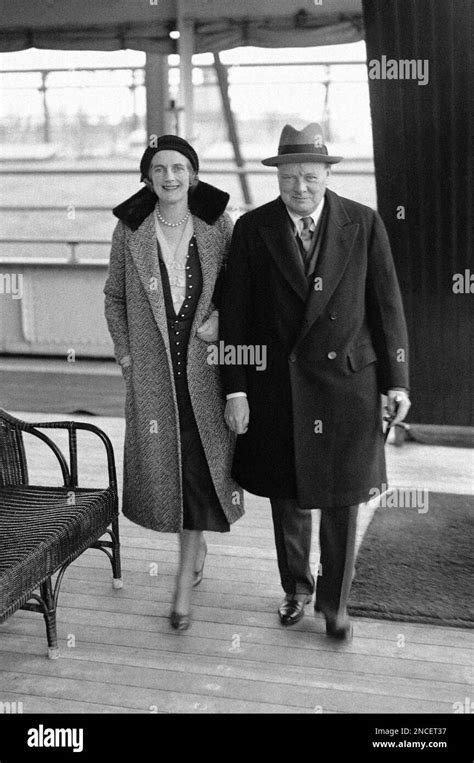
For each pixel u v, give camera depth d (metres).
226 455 3.01
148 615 3.14
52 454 5.12
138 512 3.10
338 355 2.75
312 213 2.75
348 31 5.83
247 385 2.89
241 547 3.77
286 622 3.04
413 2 3.75
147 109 6.75
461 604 3.17
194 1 5.81
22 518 2.92
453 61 3.86
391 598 3.21
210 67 6.61
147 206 3.00
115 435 5.50
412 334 4.71
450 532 3.85
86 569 3.55
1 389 6.62
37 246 7.66
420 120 4.05
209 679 2.71
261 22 5.93
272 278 2.78
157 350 2.96
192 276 2.94
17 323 7.66
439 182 4.20
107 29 6.07
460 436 5.41
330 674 2.74
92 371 7.20
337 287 2.74
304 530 3.05
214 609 3.18
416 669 2.77
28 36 6.19
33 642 2.95
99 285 7.43
